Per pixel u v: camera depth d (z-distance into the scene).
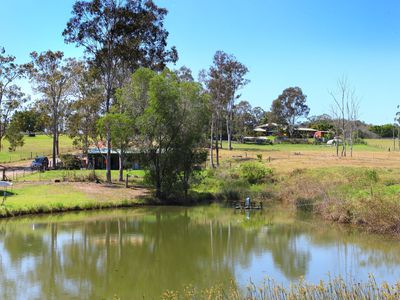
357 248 21.52
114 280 17.27
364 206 26.45
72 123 49.25
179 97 40.31
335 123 99.81
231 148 94.94
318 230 26.31
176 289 15.98
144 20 45.44
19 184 41.62
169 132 40.44
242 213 34.84
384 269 17.75
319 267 18.33
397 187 32.25
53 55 58.03
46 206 33.25
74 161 60.56
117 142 42.41
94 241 24.47
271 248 22.33
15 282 17.00
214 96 65.56
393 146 115.44
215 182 47.56
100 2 43.94
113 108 43.12
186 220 31.64
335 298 12.52
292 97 135.88
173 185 41.47
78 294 15.59
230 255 21.06
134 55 46.03
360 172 42.00
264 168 50.19
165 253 21.70
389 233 24.00
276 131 143.50
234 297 13.80
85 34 44.53
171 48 49.31
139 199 39.41
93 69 47.62
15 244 23.38
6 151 84.12
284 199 39.91
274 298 13.16
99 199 37.62
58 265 19.42
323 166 54.44
